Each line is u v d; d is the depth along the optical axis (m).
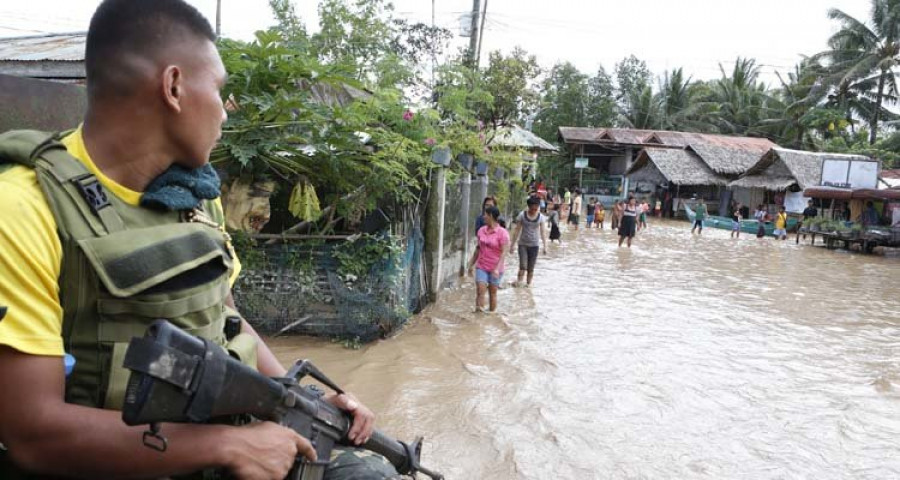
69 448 1.06
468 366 5.99
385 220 6.52
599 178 42.91
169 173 1.26
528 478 3.91
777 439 4.73
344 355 6.11
